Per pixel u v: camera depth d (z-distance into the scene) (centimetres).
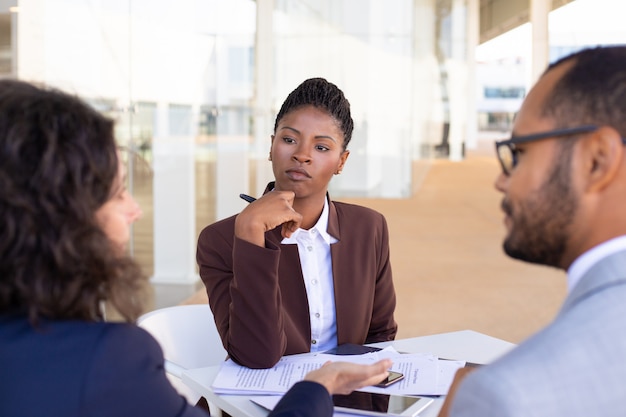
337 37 1066
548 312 459
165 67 411
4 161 84
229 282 174
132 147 368
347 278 184
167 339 210
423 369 155
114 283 93
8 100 87
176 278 441
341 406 136
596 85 76
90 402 85
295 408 109
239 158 556
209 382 156
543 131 79
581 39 801
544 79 83
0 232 83
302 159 173
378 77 1077
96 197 89
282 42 844
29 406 84
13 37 273
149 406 90
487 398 64
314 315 181
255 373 157
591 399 64
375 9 1061
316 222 182
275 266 156
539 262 85
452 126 1808
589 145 77
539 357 66
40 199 84
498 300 488
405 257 638
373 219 194
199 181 470
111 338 88
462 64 1788
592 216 78
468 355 177
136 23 370
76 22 312
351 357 165
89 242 87
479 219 868
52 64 295
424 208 963
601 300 71
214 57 484
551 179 79
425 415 135
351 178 1093
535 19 865
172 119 421
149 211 402
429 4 1429
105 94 335
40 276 84
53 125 86
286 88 879
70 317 89
